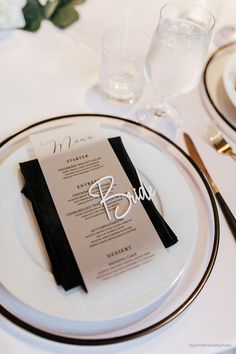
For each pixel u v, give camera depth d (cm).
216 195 53
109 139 53
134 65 67
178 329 40
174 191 50
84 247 42
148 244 43
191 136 60
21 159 50
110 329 38
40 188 46
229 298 43
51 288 39
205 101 67
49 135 52
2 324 37
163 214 47
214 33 82
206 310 42
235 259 46
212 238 47
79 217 44
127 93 64
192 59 53
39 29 73
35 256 41
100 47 73
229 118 64
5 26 69
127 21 79
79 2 77
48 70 66
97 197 46
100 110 62
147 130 58
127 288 39
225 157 58
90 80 66
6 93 61
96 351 37
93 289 39
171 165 52
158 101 65
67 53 70
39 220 44
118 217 45
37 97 61
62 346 37
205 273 44
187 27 59
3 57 67
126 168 50
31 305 37
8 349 36
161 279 41
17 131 56
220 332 40
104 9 80
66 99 62
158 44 54
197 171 54
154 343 38
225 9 90
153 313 39
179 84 57
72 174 48
